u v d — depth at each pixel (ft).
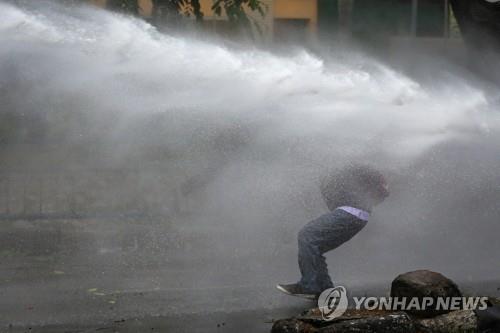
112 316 27.09
